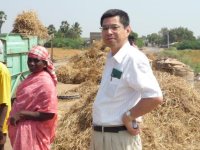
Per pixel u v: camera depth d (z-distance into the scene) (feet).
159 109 21.04
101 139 10.88
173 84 22.82
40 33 44.45
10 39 29.84
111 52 10.96
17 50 31.37
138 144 10.96
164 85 22.57
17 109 12.52
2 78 13.52
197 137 20.27
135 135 10.82
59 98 35.37
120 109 10.68
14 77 31.37
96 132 11.02
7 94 13.67
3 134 13.76
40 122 12.44
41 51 12.58
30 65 12.54
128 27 10.81
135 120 10.77
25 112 12.34
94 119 11.07
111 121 10.67
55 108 12.54
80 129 19.85
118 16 10.61
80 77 51.44
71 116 21.11
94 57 54.49
